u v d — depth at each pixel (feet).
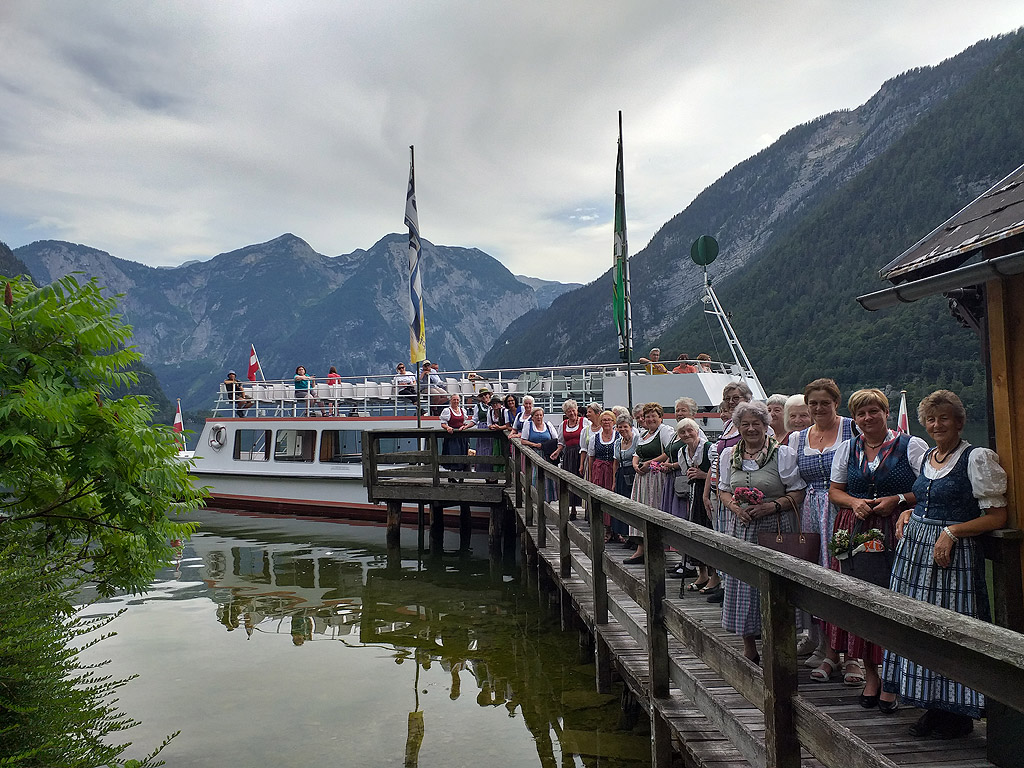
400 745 17.07
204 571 39.40
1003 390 11.37
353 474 58.49
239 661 23.77
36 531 15.84
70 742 11.49
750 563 9.63
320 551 45.37
